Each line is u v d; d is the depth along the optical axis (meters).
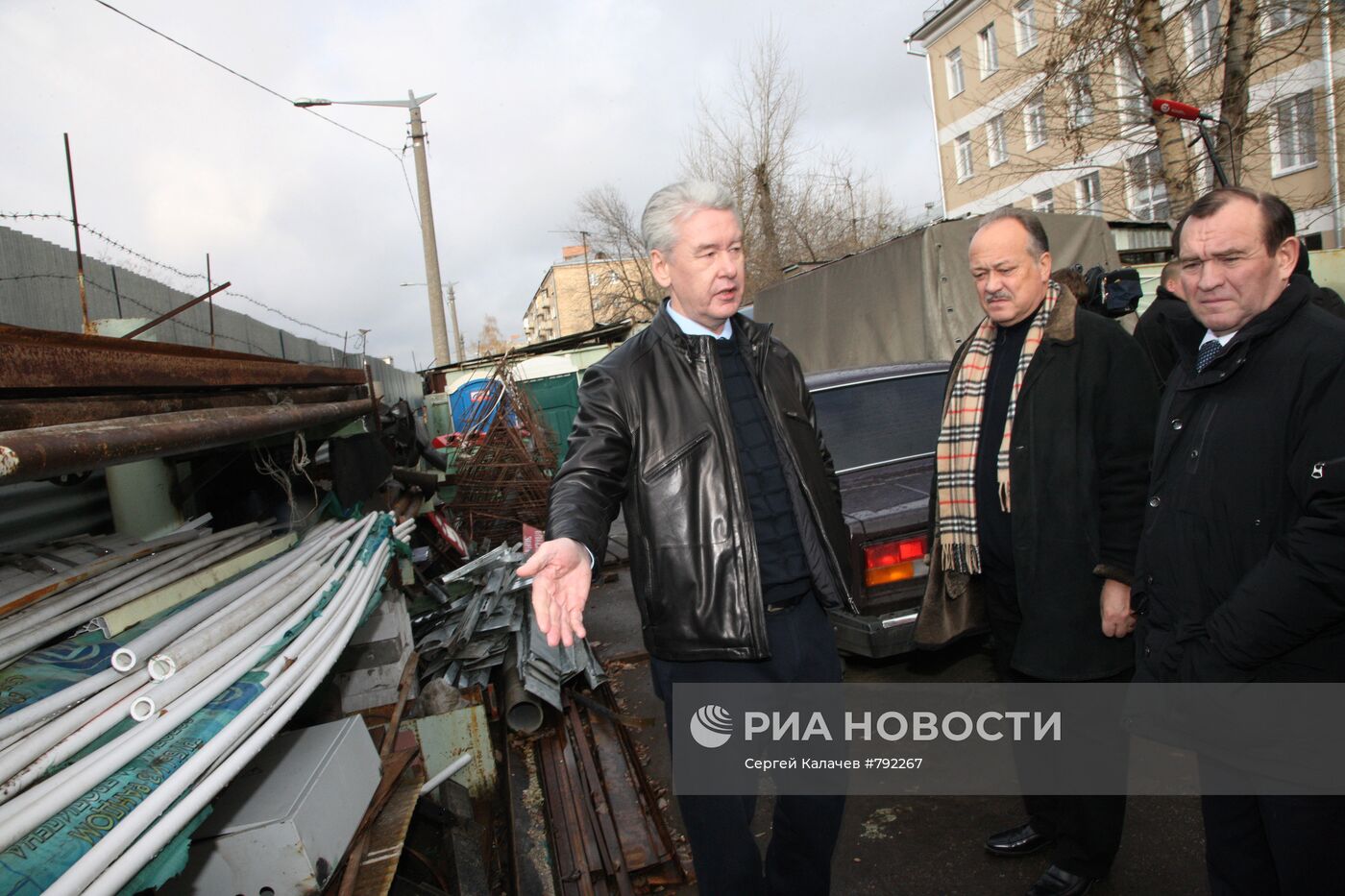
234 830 1.66
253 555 2.53
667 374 1.88
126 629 1.76
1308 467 1.46
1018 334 2.25
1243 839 1.70
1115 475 2.04
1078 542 2.06
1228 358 1.63
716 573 1.78
